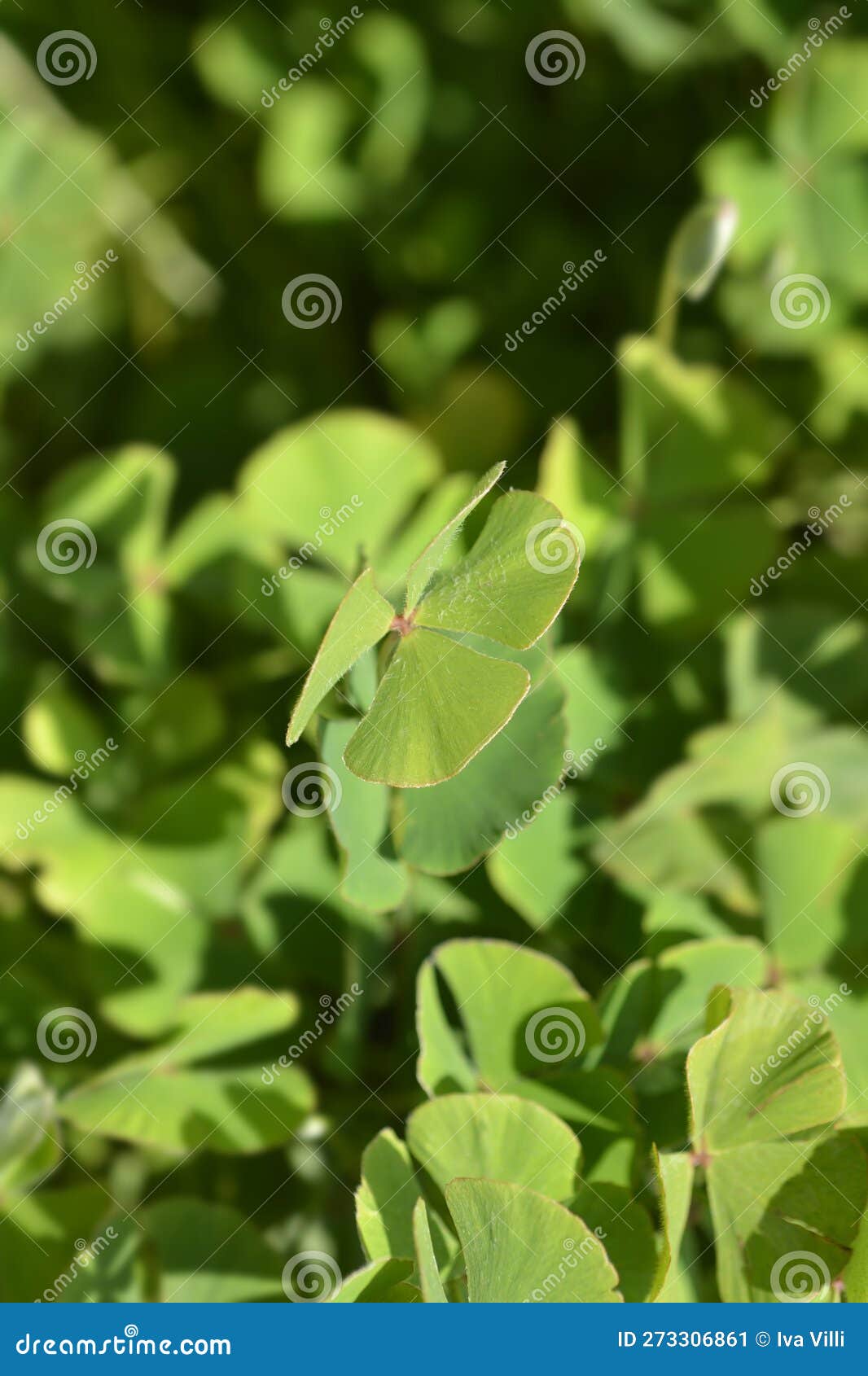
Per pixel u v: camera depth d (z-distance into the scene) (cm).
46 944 43
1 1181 41
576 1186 38
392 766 36
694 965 40
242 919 42
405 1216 38
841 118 45
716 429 44
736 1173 38
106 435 48
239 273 48
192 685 44
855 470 45
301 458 43
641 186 47
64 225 48
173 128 48
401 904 40
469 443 47
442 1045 39
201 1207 40
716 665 43
